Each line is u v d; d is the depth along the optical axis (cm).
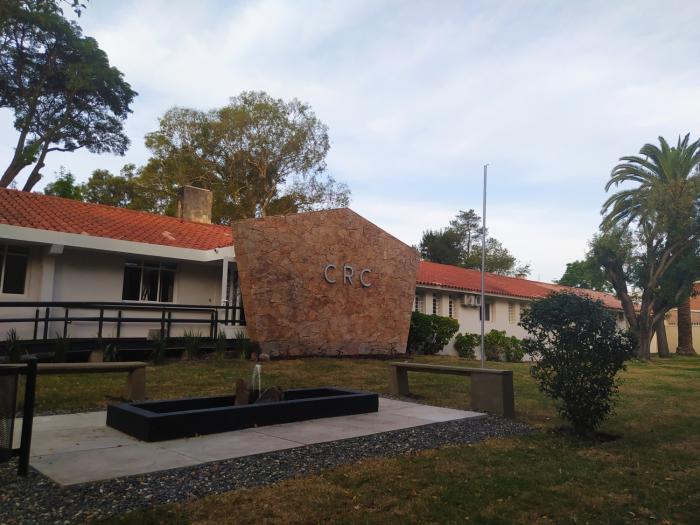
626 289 3011
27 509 435
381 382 1295
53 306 1329
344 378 1339
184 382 1147
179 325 1709
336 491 506
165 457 590
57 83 2850
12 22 2236
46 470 535
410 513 461
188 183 3481
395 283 2050
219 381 1179
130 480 512
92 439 671
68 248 1485
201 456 599
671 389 1419
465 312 2656
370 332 1938
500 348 2544
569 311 793
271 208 3712
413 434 758
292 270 1694
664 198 2733
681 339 3831
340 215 1862
